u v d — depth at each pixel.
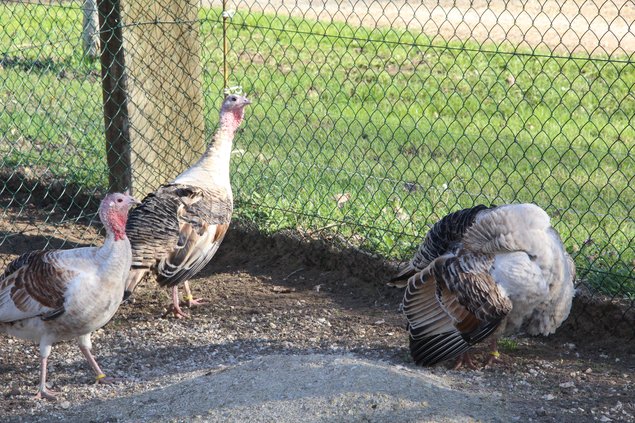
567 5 18.05
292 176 9.44
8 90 12.04
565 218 8.44
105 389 6.03
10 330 6.00
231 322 7.23
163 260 6.92
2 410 5.75
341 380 5.34
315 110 12.20
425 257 6.38
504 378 6.00
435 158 10.17
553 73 13.79
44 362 5.96
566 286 5.96
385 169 9.66
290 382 5.39
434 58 14.89
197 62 9.20
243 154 9.63
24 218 9.31
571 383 5.91
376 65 14.59
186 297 7.61
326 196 8.79
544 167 9.97
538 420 5.21
